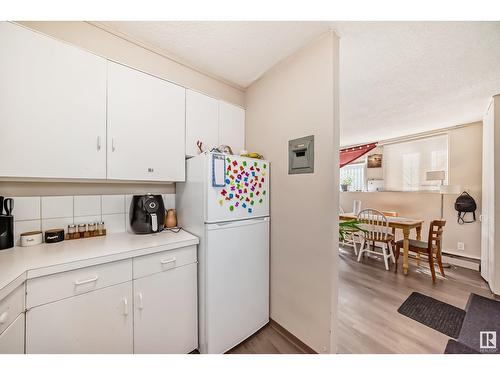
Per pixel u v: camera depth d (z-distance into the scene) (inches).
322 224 53.6
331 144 51.6
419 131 139.0
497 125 86.0
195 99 65.4
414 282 103.3
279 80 66.3
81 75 45.8
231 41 56.9
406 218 136.6
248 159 62.1
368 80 74.2
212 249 53.2
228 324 56.1
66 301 36.8
